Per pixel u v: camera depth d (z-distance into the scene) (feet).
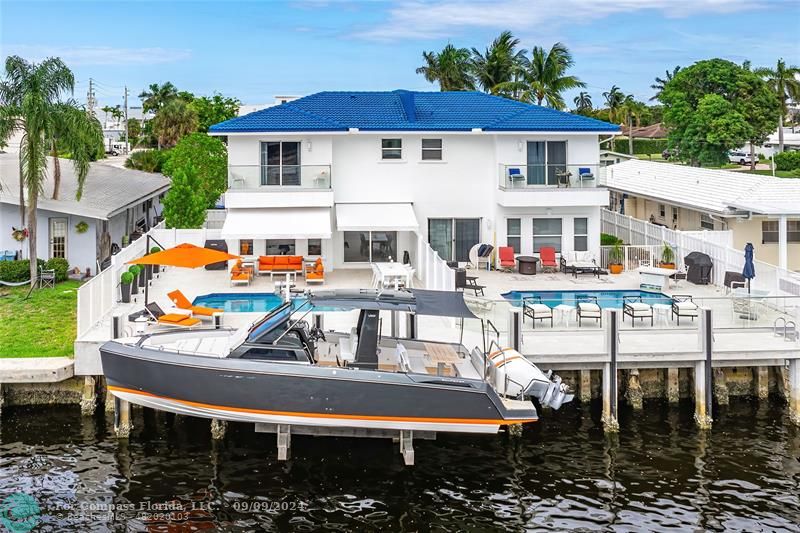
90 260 119.55
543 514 60.18
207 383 64.34
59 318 93.97
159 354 65.51
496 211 119.34
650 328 81.82
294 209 112.98
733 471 66.69
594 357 74.49
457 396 63.98
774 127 275.18
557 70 235.40
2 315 95.09
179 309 82.99
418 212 119.75
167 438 72.33
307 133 113.50
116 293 93.81
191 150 182.29
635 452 70.33
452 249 121.49
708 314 74.84
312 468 67.36
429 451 70.85
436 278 96.02
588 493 63.26
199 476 65.57
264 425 68.13
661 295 97.91
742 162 333.83
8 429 73.51
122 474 65.57
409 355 72.49
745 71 276.00
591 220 119.65
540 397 67.46
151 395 66.13
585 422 76.59
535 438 73.26
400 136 117.91
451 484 64.95
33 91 107.24
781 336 80.59
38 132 106.22
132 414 76.64
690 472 66.54
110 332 79.15
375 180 118.52
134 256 109.40
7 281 109.91
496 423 64.75
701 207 120.37
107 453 69.15
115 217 133.90
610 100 406.62
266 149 114.73
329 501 62.08
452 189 119.75
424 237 120.26
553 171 117.08
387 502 62.03
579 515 59.93
